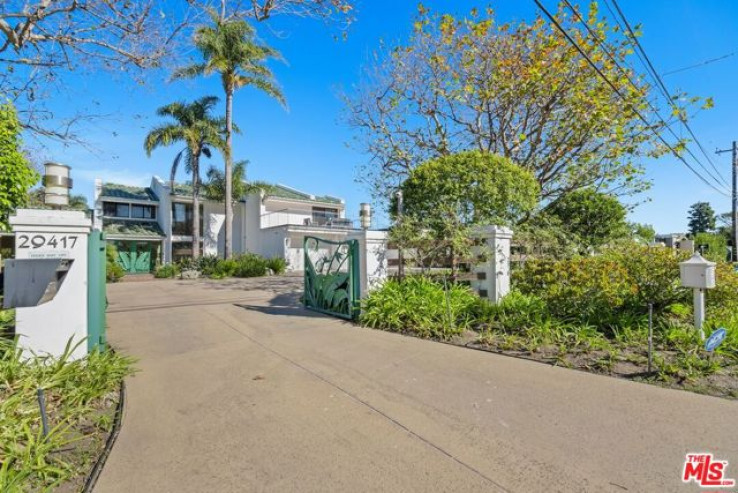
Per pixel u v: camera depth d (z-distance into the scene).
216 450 2.83
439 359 4.82
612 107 10.00
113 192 26.19
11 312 5.00
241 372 4.54
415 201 8.61
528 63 10.42
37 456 2.52
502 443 2.82
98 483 2.45
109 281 19.00
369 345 5.57
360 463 2.62
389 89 12.66
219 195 25.41
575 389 3.74
